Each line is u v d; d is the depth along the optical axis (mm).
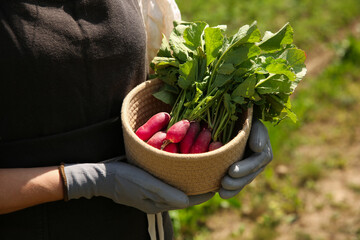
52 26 1079
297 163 3328
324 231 2852
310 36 4738
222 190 1269
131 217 1406
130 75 1244
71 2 1112
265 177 3188
